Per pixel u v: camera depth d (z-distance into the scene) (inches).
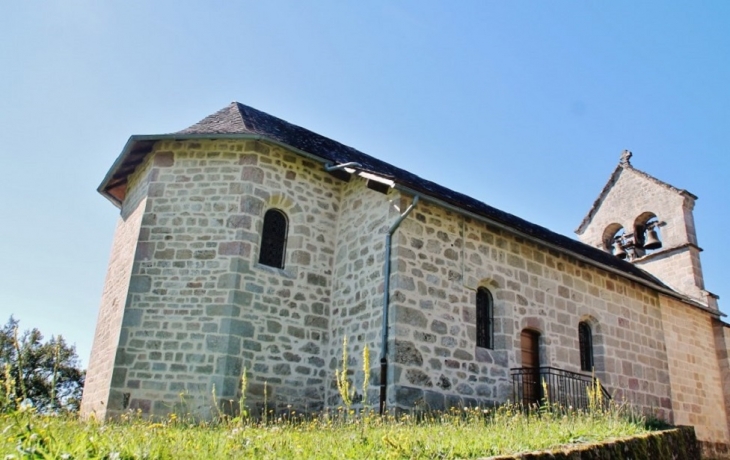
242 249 401.4
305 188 450.3
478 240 442.9
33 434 152.2
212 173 426.0
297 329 410.9
